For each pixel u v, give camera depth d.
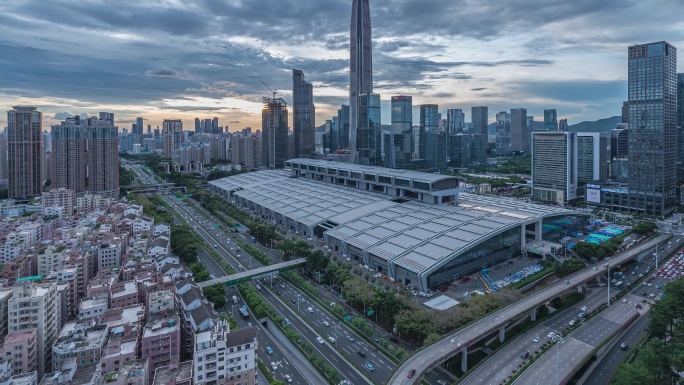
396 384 194.25
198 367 193.00
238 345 197.75
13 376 187.12
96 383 188.38
